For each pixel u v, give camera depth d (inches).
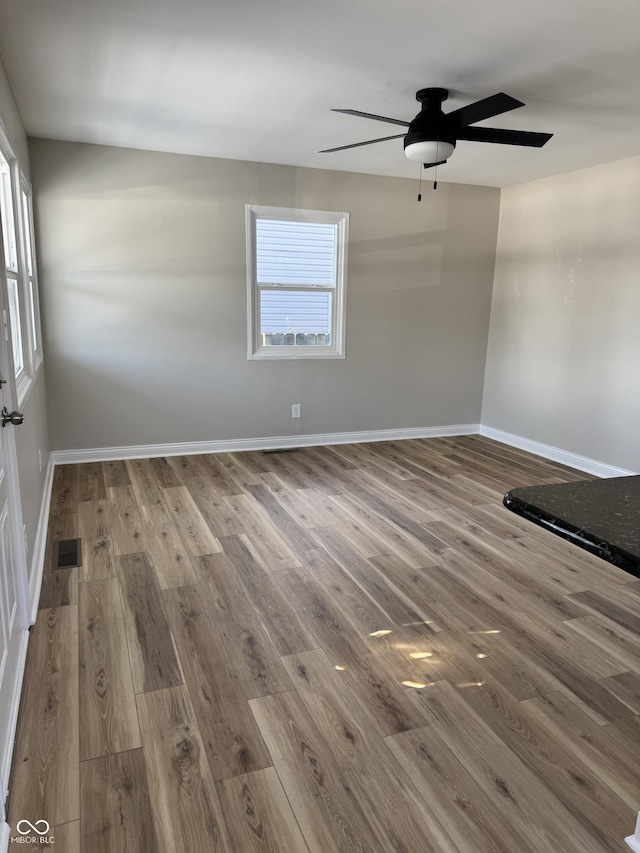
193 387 194.5
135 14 91.0
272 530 134.3
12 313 114.0
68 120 146.3
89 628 92.4
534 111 132.7
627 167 170.7
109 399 185.5
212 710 74.4
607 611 101.3
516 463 196.9
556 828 58.6
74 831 57.1
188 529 133.6
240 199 188.1
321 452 206.2
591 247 183.8
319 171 196.1
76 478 169.2
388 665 84.7
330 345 212.2
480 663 85.7
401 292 215.6
